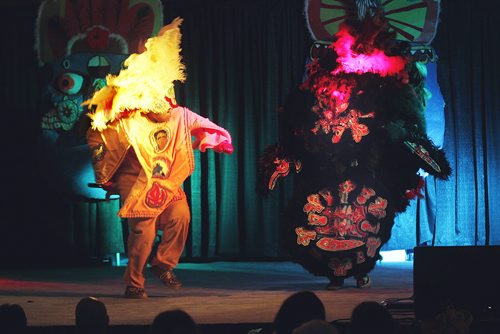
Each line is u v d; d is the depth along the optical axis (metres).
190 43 10.58
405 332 4.21
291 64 10.58
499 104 10.65
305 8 10.41
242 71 10.59
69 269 10.16
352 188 7.84
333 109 7.89
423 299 5.58
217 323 5.95
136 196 7.48
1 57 10.58
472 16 10.64
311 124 7.94
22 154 10.61
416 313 5.59
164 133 7.62
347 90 7.87
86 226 10.58
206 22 10.60
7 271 9.95
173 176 7.64
